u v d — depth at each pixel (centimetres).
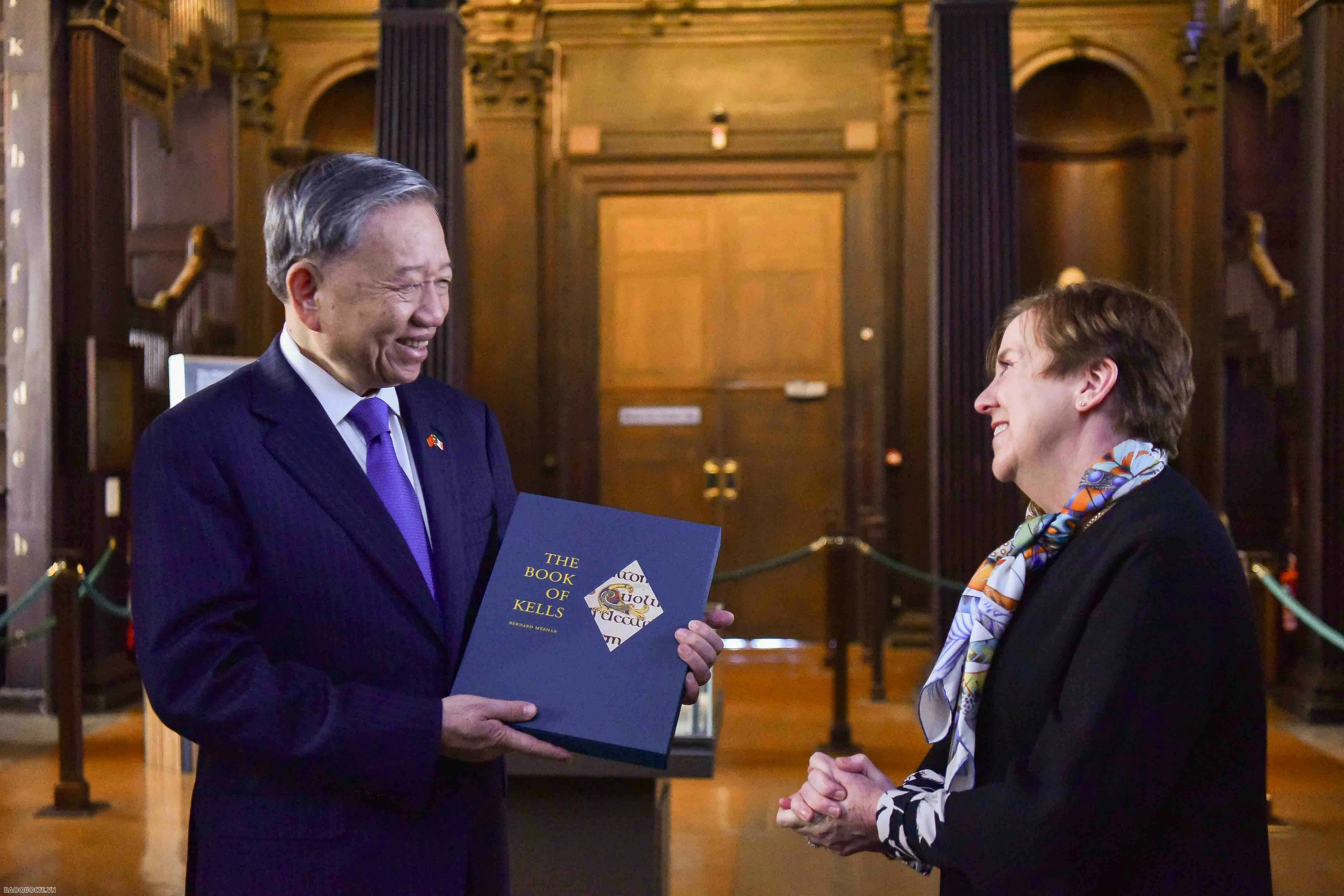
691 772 267
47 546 638
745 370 914
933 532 658
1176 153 877
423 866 146
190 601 140
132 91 754
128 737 594
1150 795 122
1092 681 125
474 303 898
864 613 888
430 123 624
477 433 180
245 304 904
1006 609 141
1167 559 127
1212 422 870
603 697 148
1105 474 138
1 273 678
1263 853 128
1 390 679
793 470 911
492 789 163
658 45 909
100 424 644
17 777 520
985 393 153
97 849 421
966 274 651
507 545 162
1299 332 650
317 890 142
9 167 644
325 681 141
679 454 916
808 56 904
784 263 911
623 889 276
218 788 148
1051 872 123
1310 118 641
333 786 139
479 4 891
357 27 909
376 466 161
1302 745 572
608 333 920
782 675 769
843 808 148
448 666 155
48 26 642
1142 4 868
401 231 147
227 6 892
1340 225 626
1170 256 877
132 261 920
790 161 904
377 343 151
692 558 161
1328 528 625
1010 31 653
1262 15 828
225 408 152
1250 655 128
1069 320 143
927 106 878
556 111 913
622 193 916
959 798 134
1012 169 651
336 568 149
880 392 893
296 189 149
